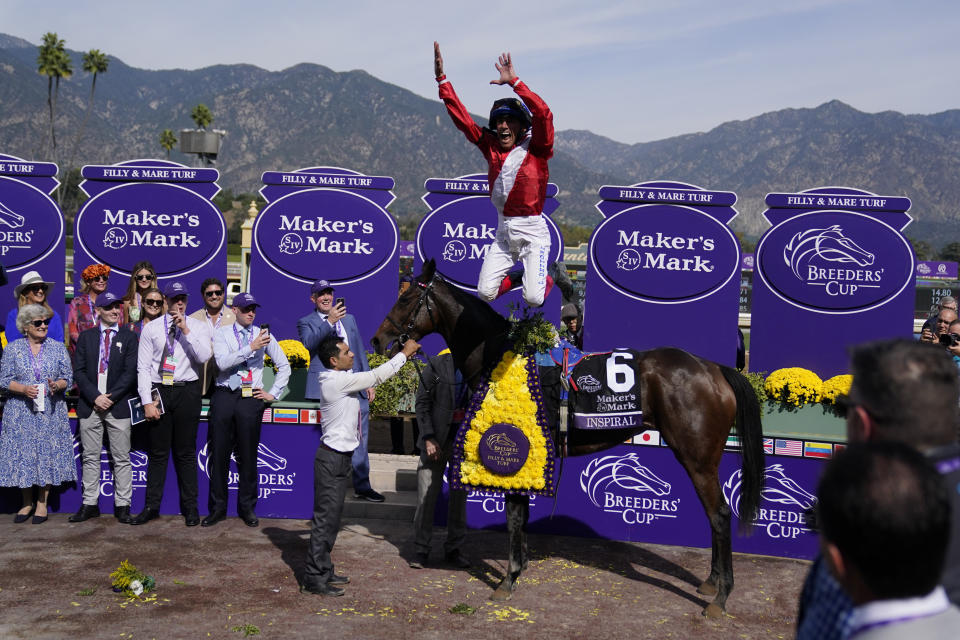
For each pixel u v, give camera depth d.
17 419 6.84
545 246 5.36
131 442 7.27
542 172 5.25
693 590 5.86
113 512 7.32
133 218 9.13
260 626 4.89
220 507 7.07
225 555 6.20
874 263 8.77
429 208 9.30
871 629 1.48
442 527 7.31
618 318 9.12
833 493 1.53
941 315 7.41
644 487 7.05
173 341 6.94
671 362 5.76
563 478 7.18
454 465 5.70
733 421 5.71
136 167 9.08
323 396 5.51
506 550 6.70
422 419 6.11
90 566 5.85
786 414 7.64
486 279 5.43
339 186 9.34
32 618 4.89
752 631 5.11
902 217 8.71
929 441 1.81
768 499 6.82
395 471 7.88
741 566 6.48
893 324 8.78
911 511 1.44
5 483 6.78
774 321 8.95
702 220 8.95
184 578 5.66
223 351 6.92
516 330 5.68
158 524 7.00
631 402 5.71
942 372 1.81
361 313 9.38
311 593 5.45
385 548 6.59
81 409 7.02
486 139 5.33
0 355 7.79
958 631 1.45
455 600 5.48
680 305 9.04
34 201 9.12
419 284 5.89
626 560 6.54
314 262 9.34
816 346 8.88
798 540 6.79
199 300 9.20
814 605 1.81
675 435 5.63
